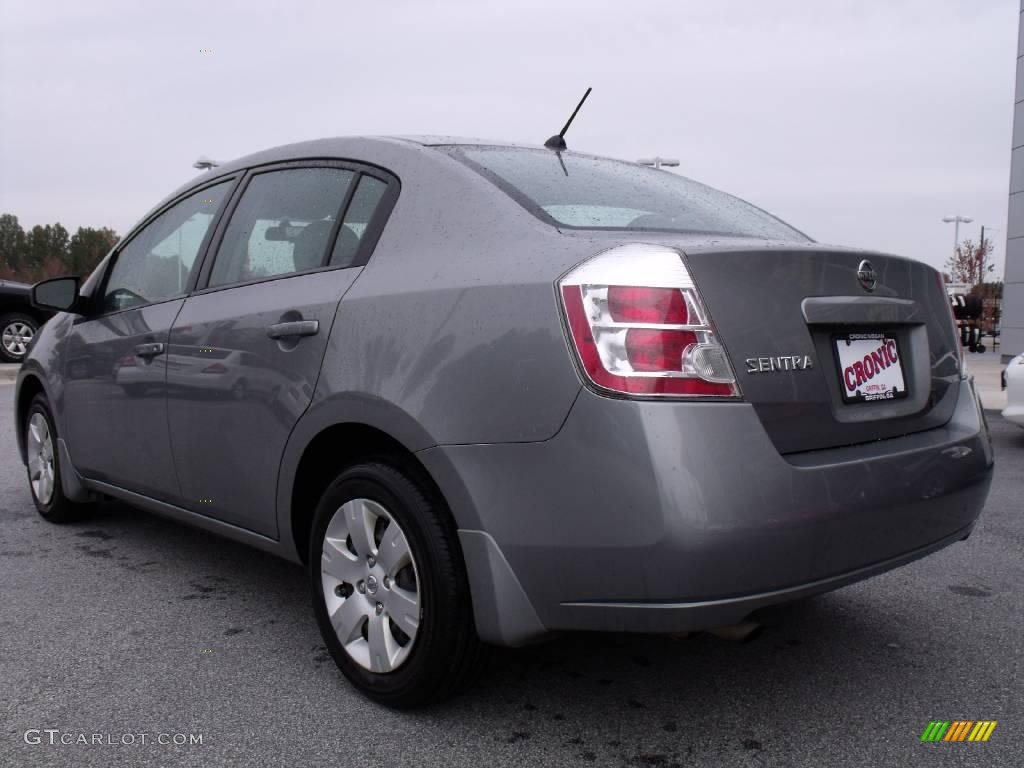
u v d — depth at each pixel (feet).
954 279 140.77
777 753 7.56
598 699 8.57
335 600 8.76
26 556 13.30
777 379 7.10
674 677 9.07
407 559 7.98
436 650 7.73
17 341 46.19
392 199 9.01
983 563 12.96
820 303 7.57
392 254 8.61
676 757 7.50
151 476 11.61
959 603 11.28
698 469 6.49
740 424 6.74
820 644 9.95
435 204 8.57
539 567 7.06
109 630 10.34
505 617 7.27
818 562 7.00
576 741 7.76
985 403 32.12
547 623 7.16
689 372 6.69
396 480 7.98
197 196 11.97
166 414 11.02
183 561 13.07
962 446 8.41
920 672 9.20
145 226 12.95
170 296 11.54
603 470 6.64
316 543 8.93
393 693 8.13
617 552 6.63
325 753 7.55
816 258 7.70
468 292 7.59
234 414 9.82
